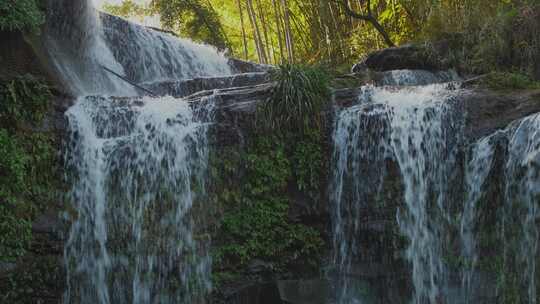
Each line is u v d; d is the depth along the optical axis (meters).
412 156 8.93
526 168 8.10
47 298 8.41
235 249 8.85
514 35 12.35
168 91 12.14
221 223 8.91
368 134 9.07
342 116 9.26
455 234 8.67
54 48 10.76
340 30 19.58
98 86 11.69
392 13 18.05
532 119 8.15
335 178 9.14
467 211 8.63
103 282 8.68
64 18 11.33
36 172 8.49
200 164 9.06
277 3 21.75
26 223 8.25
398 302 8.83
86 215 8.75
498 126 8.66
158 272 8.80
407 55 13.69
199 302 8.78
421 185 8.87
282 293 9.45
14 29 9.11
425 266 8.75
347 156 9.14
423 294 8.73
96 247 8.72
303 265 9.03
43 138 8.63
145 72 13.51
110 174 8.92
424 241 8.77
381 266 8.88
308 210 9.06
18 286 8.18
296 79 9.32
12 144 8.25
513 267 8.24
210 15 22.50
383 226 8.87
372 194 8.96
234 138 9.12
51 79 9.14
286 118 9.20
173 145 9.16
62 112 8.96
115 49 12.98
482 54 12.68
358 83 11.70
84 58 11.77
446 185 8.78
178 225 8.93
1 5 8.95
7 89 8.49
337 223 9.06
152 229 8.87
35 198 8.41
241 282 8.90
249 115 9.20
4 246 8.08
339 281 9.04
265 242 8.95
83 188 8.82
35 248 8.36
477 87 9.43
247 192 9.02
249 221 8.95
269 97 9.30
